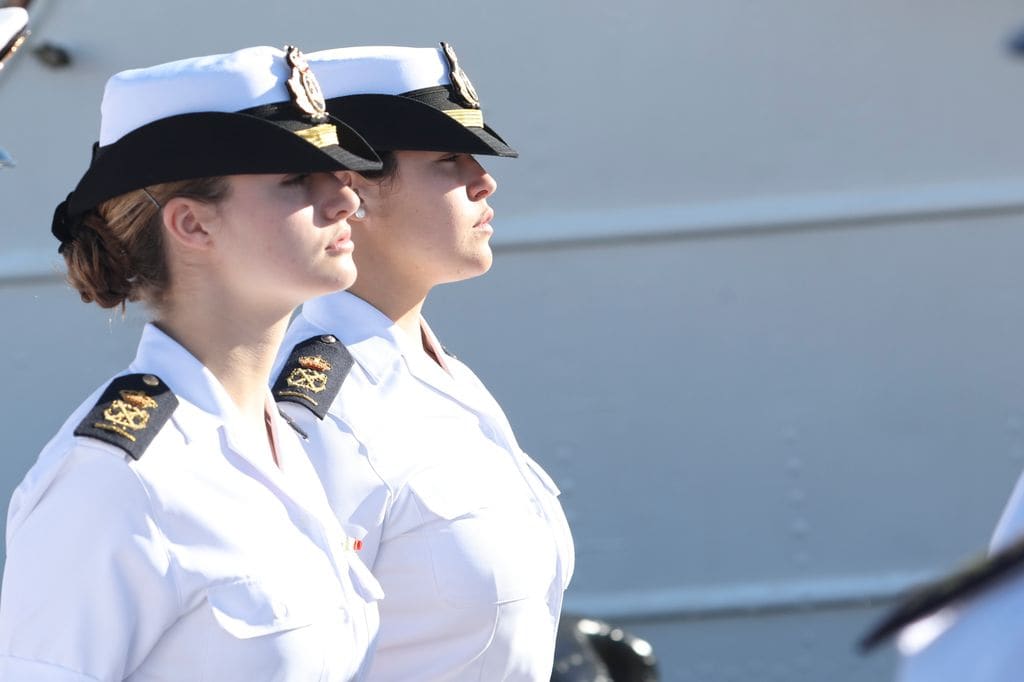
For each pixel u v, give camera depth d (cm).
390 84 800
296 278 613
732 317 1432
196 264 615
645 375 1439
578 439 1447
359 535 736
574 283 1433
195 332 623
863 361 1433
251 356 634
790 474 1445
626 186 1419
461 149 777
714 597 1454
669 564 1456
